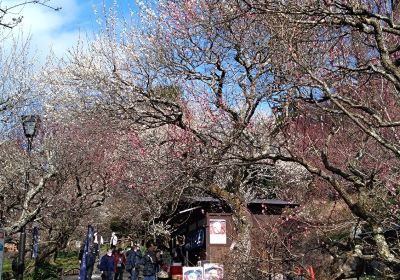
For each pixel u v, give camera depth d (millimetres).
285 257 9070
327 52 9164
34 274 19688
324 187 10547
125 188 19500
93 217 26969
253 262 9516
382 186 8148
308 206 10523
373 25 6375
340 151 8586
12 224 16141
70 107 16406
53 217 19578
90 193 20297
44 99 17469
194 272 12648
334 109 7562
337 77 8031
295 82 7527
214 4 9938
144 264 18266
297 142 8906
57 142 18188
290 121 9406
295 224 9820
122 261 23641
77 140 18344
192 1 12828
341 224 8570
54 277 21891
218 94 12320
